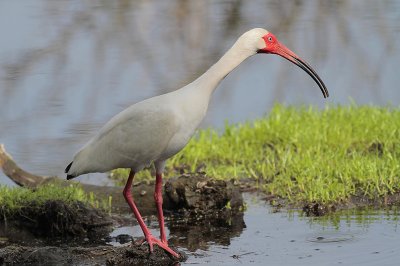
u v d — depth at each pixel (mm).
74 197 12336
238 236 11531
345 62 19344
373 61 19281
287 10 23297
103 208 12859
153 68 19328
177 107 10789
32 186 13594
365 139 14602
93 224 12070
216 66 11000
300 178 13188
